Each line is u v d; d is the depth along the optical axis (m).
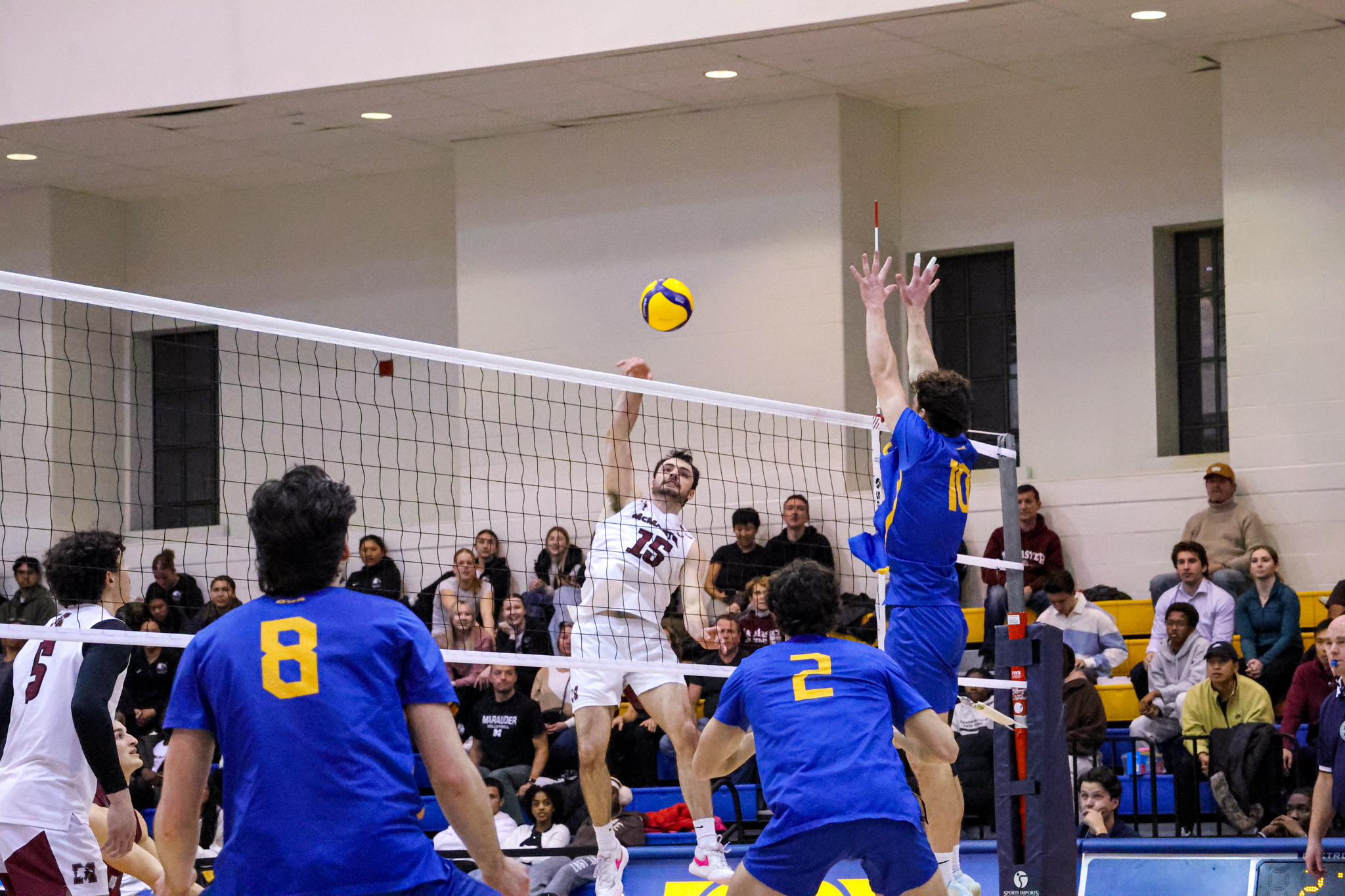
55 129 16.47
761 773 6.00
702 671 7.79
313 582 4.27
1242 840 9.27
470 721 12.52
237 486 19.41
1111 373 16.08
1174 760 11.22
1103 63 15.38
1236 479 14.68
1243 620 12.76
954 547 7.29
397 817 4.09
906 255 17.05
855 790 5.71
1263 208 14.69
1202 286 16.09
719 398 7.81
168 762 4.18
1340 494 14.23
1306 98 14.52
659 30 14.15
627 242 16.86
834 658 6.11
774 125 16.27
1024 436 16.50
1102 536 15.18
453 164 18.72
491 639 13.95
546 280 17.19
